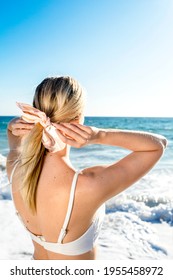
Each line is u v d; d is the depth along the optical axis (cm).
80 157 1382
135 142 131
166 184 784
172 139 2533
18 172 142
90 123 4381
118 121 4659
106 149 1559
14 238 442
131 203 584
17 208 151
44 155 139
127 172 129
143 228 487
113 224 504
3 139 2334
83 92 136
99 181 126
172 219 528
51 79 134
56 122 130
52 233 135
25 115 126
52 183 131
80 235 135
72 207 127
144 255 391
